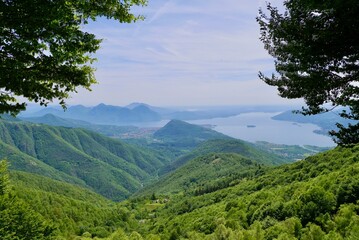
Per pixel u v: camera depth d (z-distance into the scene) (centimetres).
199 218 9219
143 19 868
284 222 5188
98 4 798
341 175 5997
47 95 835
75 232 11250
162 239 8650
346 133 920
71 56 813
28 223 2975
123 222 13788
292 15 841
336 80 863
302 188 6769
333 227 4497
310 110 983
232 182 16338
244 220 7169
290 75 930
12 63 709
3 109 787
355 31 746
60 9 680
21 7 648
